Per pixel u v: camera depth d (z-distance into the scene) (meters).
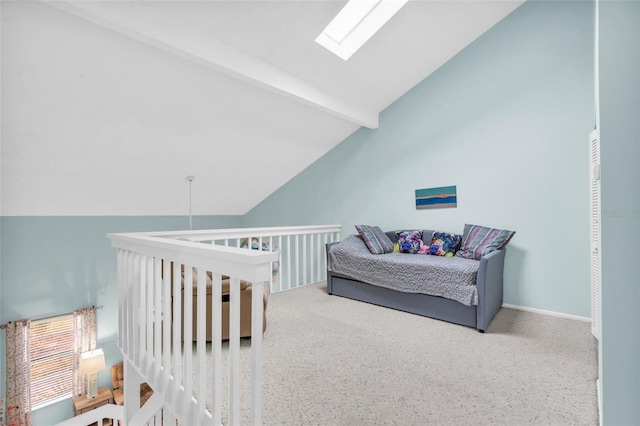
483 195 3.21
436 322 2.61
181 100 2.92
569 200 2.71
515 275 3.01
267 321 2.65
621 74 0.99
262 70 2.74
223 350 2.13
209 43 2.36
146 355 1.77
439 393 1.59
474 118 3.28
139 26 2.00
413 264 2.78
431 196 3.61
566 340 2.22
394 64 3.34
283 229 3.70
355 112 3.76
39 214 3.90
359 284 3.25
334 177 4.61
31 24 1.96
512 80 3.02
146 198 4.32
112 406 3.56
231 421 1.12
